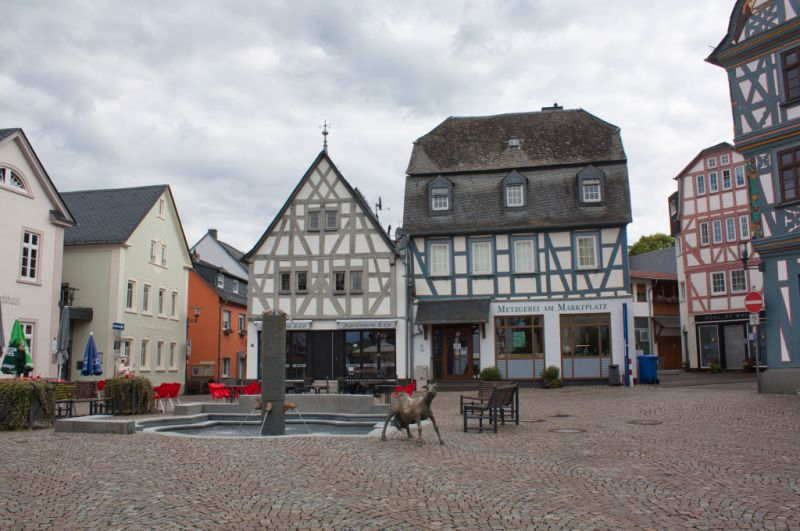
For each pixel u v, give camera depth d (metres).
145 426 14.44
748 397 17.92
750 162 19.81
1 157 23.89
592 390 24.55
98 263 30.50
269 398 13.66
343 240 29.53
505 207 29.17
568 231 28.44
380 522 6.28
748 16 19.91
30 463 9.52
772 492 7.24
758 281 37.69
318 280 29.45
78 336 30.11
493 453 10.12
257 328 29.50
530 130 31.61
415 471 8.74
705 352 40.31
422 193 30.14
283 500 7.18
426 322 27.91
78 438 12.20
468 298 28.80
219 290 41.72
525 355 28.05
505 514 6.50
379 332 29.02
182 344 37.00
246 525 6.22
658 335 46.06
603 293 27.86
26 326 25.09
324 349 29.16
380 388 24.45
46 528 6.17
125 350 31.27
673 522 6.15
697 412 15.02
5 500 7.26
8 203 24.20
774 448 9.98
